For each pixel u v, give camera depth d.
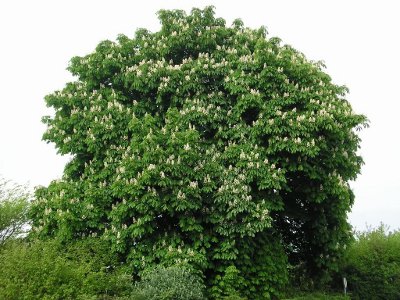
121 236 15.03
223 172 15.70
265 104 16.66
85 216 16.05
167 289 12.98
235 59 18.11
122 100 18.52
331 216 18.83
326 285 21.73
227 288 15.02
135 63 19.09
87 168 17.45
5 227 20.84
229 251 15.07
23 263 12.93
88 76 18.92
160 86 17.58
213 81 18.41
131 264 14.86
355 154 19.36
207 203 15.67
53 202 16.48
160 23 19.92
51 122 18.91
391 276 23.70
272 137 16.20
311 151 15.63
